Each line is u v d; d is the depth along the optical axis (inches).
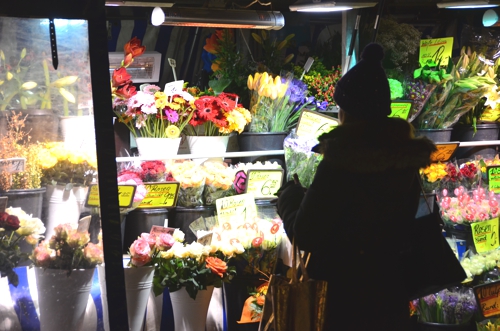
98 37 73.7
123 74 113.3
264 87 124.5
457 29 162.1
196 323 108.9
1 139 74.5
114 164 75.0
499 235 140.7
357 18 125.0
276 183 123.2
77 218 77.0
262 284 114.4
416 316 131.9
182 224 118.6
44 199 76.3
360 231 84.0
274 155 133.6
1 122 74.3
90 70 74.1
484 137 148.8
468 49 144.3
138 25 137.3
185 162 118.0
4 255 75.8
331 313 86.1
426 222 89.9
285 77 128.6
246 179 120.0
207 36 143.3
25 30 73.1
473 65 141.5
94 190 76.5
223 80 129.0
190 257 106.3
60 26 73.5
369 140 80.2
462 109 139.8
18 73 73.8
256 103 127.7
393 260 87.3
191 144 122.9
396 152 79.9
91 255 77.8
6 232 75.7
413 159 81.2
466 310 129.6
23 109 74.6
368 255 85.4
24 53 73.6
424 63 141.4
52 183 76.1
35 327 77.7
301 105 134.3
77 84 75.0
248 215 117.8
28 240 76.3
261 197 122.7
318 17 152.6
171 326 114.6
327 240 84.7
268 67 134.7
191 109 119.4
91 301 79.4
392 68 138.2
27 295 77.0
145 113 113.7
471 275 132.4
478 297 128.6
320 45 147.3
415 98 133.1
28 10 71.4
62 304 78.4
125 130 120.4
